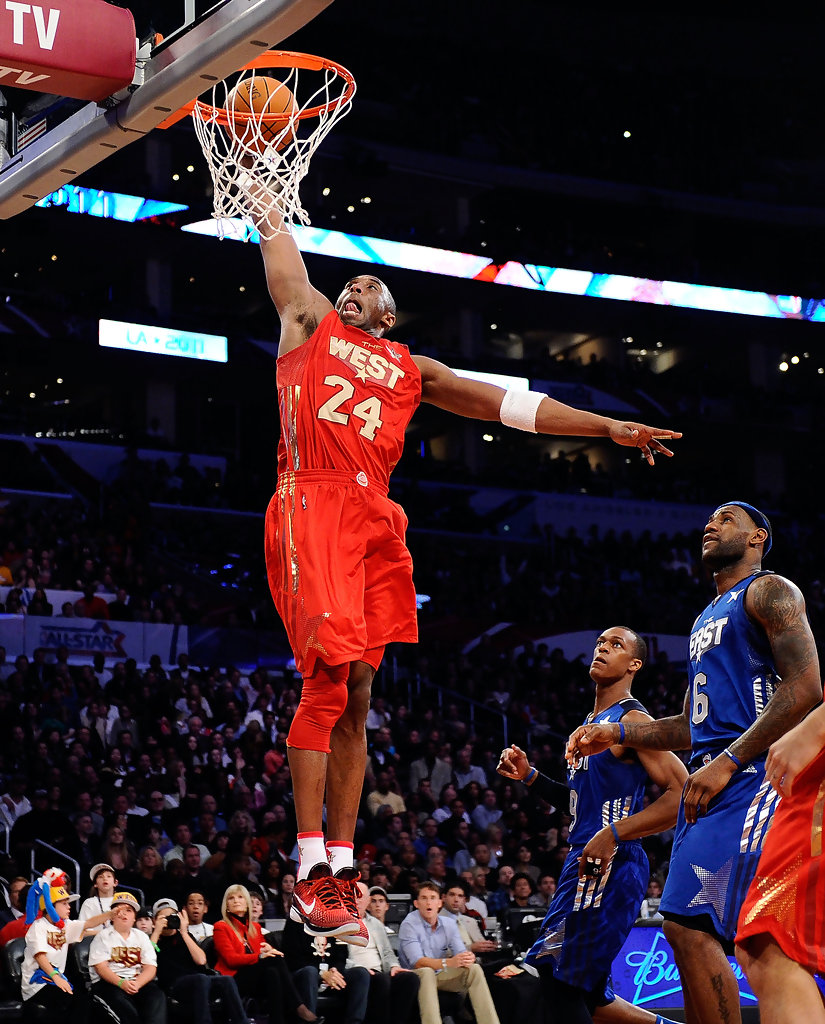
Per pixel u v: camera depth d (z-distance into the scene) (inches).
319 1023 346.9
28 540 753.0
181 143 1003.3
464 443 1135.0
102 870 358.6
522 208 1163.3
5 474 856.3
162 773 530.0
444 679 751.7
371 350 116.5
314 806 106.8
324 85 135.1
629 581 976.3
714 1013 146.7
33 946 327.6
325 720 107.0
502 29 1179.9
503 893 443.5
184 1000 335.0
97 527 818.8
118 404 1033.5
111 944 330.3
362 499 110.6
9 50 150.9
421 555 918.4
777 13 1183.6
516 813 561.3
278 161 129.1
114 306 948.0
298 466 111.8
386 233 1034.7
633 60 1224.8
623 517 1064.8
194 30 151.3
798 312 1174.3
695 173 1189.1
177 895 404.5
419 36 1157.7
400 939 375.9
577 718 753.6
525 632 842.8
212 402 1080.8
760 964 107.4
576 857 202.1
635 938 339.3
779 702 141.5
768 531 158.2
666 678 810.8
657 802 188.1
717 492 1170.6
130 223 938.7
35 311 911.7
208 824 463.5
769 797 140.6
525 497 1040.2
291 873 428.8
